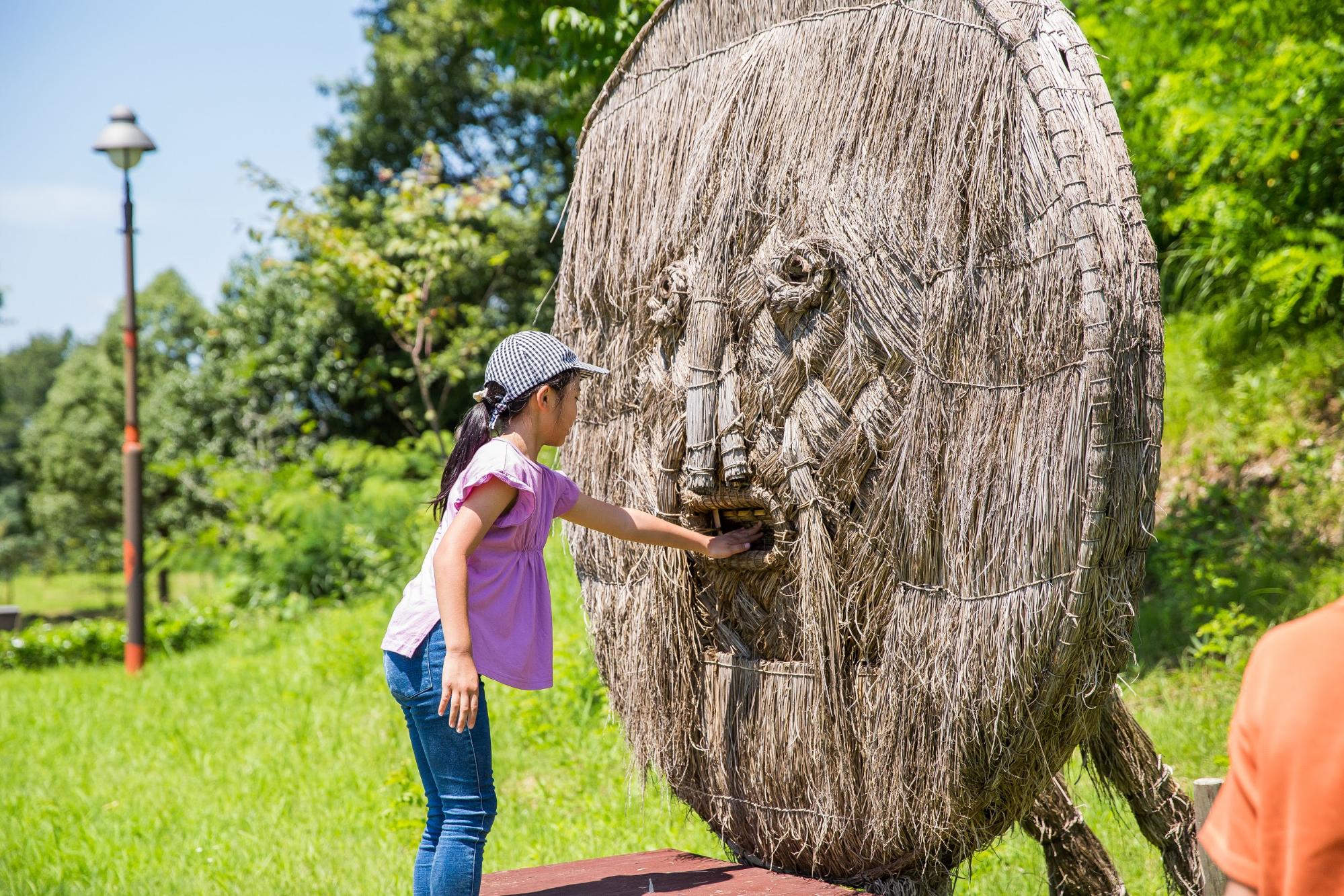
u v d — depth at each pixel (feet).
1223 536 21.02
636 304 11.19
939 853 9.03
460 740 9.12
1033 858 13.37
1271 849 4.32
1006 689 7.98
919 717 8.62
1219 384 24.30
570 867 10.87
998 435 8.06
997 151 8.07
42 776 22.04
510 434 9.62
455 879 9.04
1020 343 7.93
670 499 10.69
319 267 41.60
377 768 20.26
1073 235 7.52
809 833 9.74
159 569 48.49
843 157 9.14
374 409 63.41
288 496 40.14
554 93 68.74
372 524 38.52
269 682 27.86
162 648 38.40
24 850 17.46
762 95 9.92
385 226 46.29
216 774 21.01
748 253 9.77
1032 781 8.39
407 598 9.47
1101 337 7.37
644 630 11.05
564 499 9.71
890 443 8.80
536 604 9.62
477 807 9.21
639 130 11.50
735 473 9.67
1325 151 21.91
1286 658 4.43
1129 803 10.22
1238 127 21.61
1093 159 7.74
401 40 75.66
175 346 91.40
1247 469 22.04
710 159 10.24
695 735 10.75
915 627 8.66
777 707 9.84
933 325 8.46
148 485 76.07
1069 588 7.58
